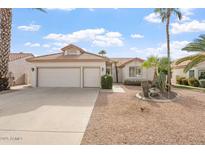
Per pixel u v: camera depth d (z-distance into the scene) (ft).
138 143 18.21
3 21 59.88
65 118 27.14
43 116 28.14
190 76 93.56
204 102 42.22
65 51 79.87
